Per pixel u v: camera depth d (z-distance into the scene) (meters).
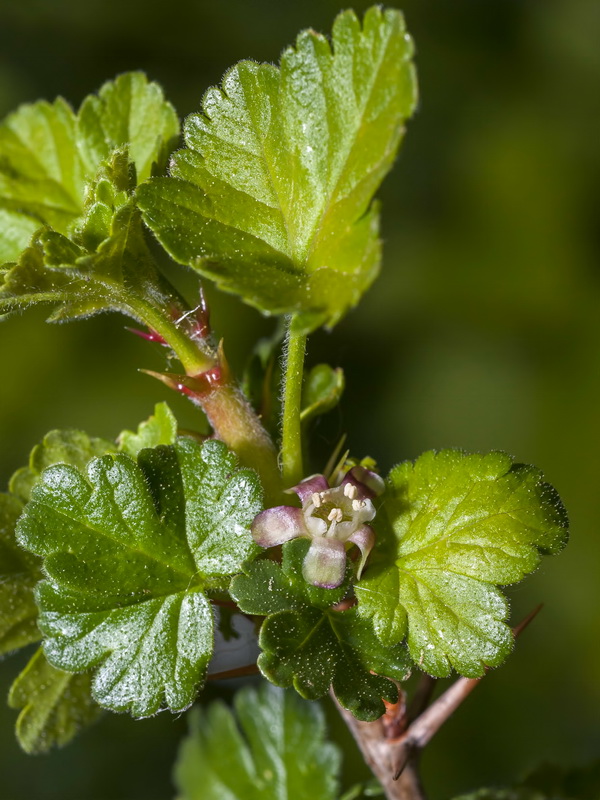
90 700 0.22
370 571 0.21
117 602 0.21
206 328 0.22
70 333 0.41
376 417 0.41
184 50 0.44
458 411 0.41
